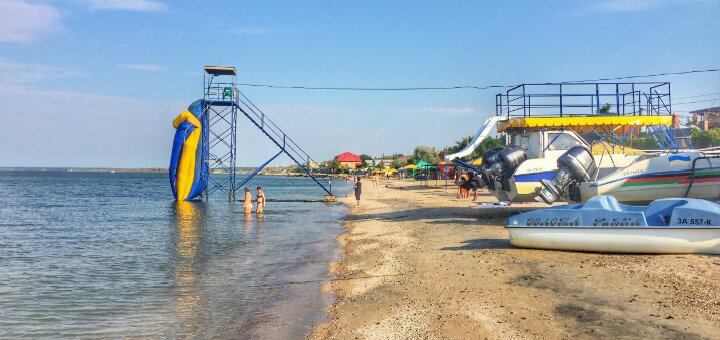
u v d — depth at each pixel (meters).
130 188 83.38
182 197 39.25
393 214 26.55
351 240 17.83
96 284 11.53
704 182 15.38
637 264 10.09
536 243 12.24
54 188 81.69
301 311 8.92
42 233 22.16
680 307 7.41
